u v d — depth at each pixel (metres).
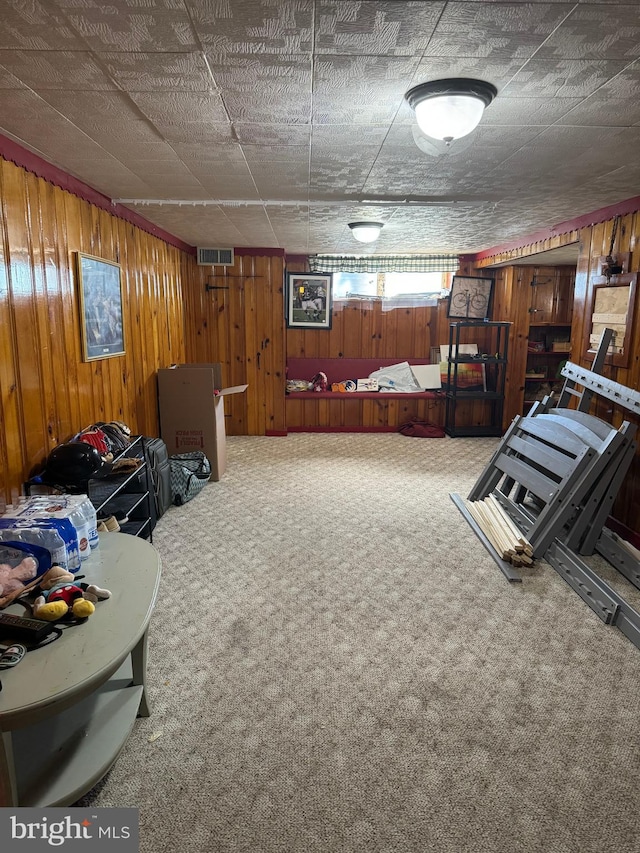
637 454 3.27
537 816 1.52
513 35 1.50
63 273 2.87
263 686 2.03
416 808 1.54
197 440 4.57
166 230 4.80
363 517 3.73
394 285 6.78
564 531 3.24
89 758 1.56
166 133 2.30
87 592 1.67
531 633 2.38
